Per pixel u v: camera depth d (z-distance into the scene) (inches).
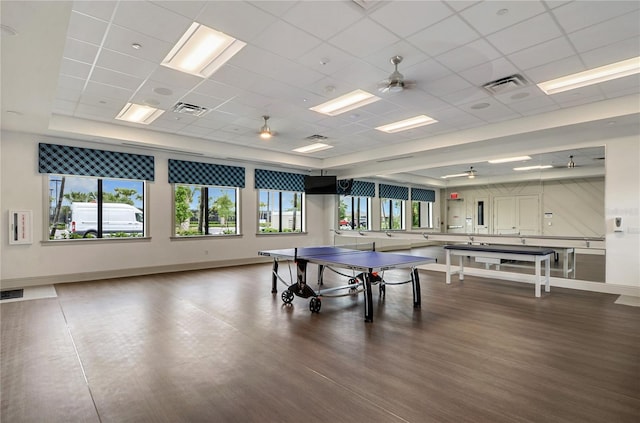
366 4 116.5
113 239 291.9
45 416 91.5
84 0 112.6
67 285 258.8
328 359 127.9
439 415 91.4
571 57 154.3
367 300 174.7
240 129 279.1
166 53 150.2
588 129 237.0
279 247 411.2
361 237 418.3
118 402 98.3
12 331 157.3
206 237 348.2
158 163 316.5
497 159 292.8
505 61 158.2
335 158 400.8
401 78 152.6
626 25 128.1
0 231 242.4
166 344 142.2
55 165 261.4
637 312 191.2
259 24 128.6
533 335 153.6
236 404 97.2
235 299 219.8
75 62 158.2
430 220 359.9
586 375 114.8
